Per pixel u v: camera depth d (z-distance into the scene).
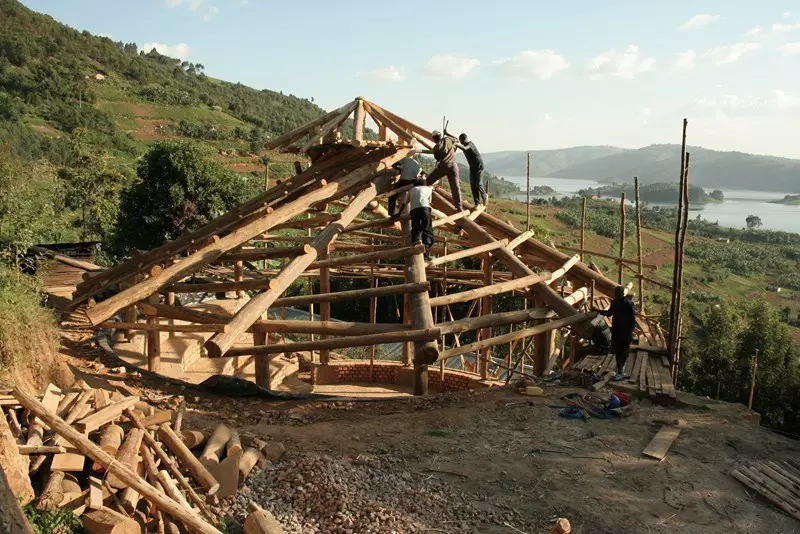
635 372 10.07
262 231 11.01
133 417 6.11
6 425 4.50
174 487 5.28
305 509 5.78
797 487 6.40
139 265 12.38
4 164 12.02
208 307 14.52
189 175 23.66
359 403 9.38
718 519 5.84
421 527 5.54
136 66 107.75
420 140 14.34
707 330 30.11
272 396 9.51
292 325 9.58
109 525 4.30
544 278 11.75
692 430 7.94
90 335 11.89
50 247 17.70
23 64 87.69
